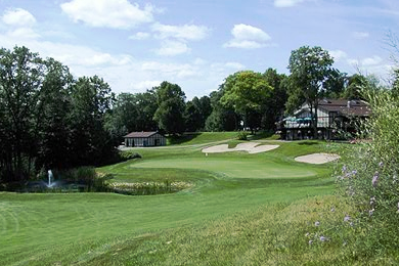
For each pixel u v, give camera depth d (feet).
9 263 39.34
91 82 239.30
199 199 71.31
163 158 195.31
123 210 67.15
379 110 18.79
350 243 19.90
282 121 295.48
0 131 190.80
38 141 204.13
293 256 21.06
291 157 167.43
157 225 47.24
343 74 240.53
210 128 427.74
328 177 95.50
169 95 431.02
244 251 24.12
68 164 217.97
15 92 195.83
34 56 199.72
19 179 185.78
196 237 30.12
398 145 17.93
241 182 100.78
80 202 78.89
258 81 308.40
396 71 20.16
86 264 31.55
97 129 229.66
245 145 224.12
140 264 27.61
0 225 61.31
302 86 243.60
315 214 26.02
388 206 18.02
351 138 21.42
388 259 17.39
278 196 58.08
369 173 19.31
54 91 204.95
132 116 442.09
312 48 237.66
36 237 52.16
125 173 141.59
